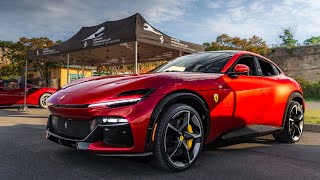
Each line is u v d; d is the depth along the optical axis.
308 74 35.09
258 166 2.97
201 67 3.49
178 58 4.15
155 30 6.82
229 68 3.40
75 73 23.58
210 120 3.02
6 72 28.36
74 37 8.14
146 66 18.67
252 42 29.72
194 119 2.85
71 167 2.79
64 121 2.82
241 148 3.85
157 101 2.58
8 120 6.54
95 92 2.67
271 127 3.90
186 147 2.78
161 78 2.77
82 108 2.56
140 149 2.52
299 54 35.78
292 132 4.31
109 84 2.82
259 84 3.67
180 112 2.71
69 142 2.72
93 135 2.54
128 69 19.16
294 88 4.31
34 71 26.22
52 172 2.63
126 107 2.50
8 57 27.34
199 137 2.88
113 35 6.77
